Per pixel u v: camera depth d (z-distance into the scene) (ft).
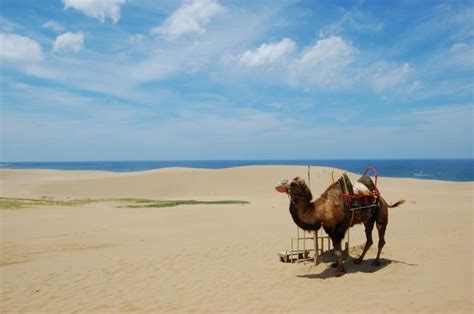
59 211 95.45
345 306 23.11
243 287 29.19
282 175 175.83
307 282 29.17
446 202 100.42
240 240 50.93
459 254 35.47
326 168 184.24
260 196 144.97
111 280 33.47
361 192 30.53
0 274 37.22
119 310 25.66
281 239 50.65
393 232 51.75
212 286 29.99
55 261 42.73
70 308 26.73
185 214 86.89
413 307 21.89
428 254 36.14
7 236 60.59
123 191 166.91
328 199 29.94
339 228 29.96
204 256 41.55
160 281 32.40
